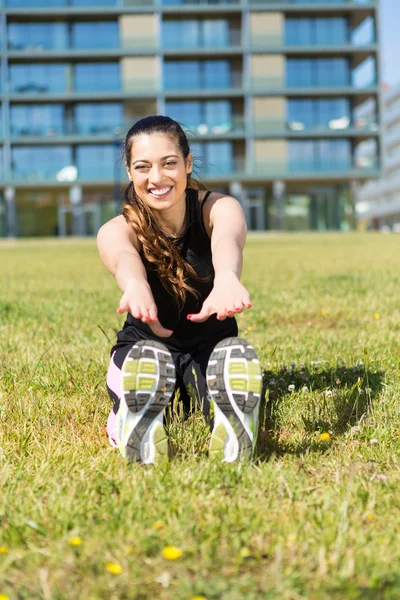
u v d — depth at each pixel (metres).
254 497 1.83
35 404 2.79
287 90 42.91
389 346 3.84
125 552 1.53
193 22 42.75
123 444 2.09
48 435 2.48
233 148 44.25
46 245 28.55
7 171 42.91
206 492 1.90
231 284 2.00
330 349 3.86
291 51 42.56
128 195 2.42
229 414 2.09
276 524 1.68
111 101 42.97
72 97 41.97
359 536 1.59
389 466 2.10
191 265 2.41
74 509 1.77
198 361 2.48
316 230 45.72
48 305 6.27
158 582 1.43
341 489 1.88
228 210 2.36
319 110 43.84
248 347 2.09
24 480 1.99
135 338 2.49
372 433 2.40
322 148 44.34
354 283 7.86
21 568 1.50
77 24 42.19
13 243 32.59
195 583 1.42
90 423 2.61
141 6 41.84
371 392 2.85
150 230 2.31
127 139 2.29
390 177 75.12
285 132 43.41
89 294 7.35
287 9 42.09
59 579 1.44
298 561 1.48
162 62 42.78
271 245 21.91
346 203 45.81
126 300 1.96
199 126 43.34
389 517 1.73
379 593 1.37
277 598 1.35
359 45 42.62
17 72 42.31
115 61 42.56
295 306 5.83
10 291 7.95
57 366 3.41
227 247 2.18
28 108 42.94
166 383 2.05
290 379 3.09
